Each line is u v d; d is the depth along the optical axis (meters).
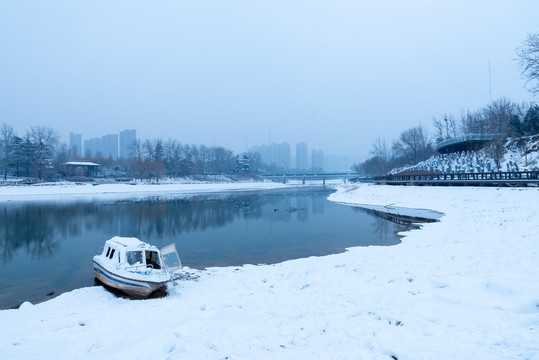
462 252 15.36
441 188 48.97
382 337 7.39
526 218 23.06
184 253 22.72
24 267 20.25
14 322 10.70
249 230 32.34
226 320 9.83
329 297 11.40
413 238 23.92
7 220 40.50
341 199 67.69
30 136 111.12
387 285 12.01
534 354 5.71
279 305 11.22
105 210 51.59
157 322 10.38
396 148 141.75
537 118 66.00
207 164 181.62
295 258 20.66
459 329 7.30
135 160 129.25
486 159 62.75
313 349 7.32
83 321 10.69
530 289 8.50
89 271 19.33
